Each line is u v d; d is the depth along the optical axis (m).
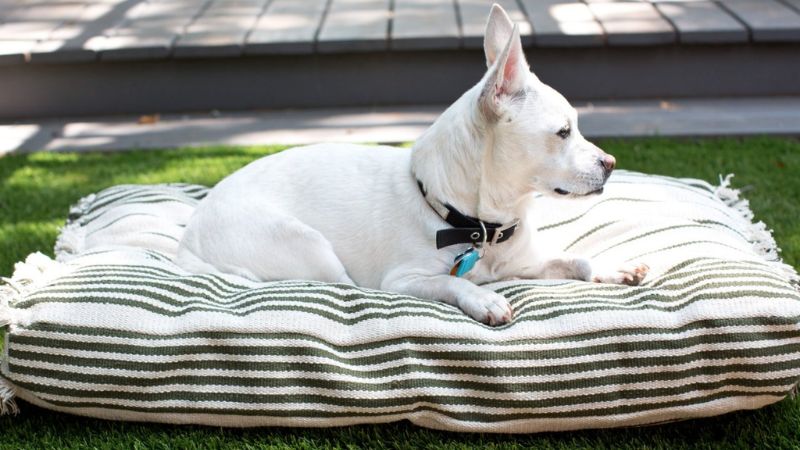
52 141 2.50
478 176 1.45
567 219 1.70
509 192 1.46
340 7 3.02
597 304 1.37
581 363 1.34
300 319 1.37
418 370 1.35
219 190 1.61
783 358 1.33
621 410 1.35
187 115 2.70
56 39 2.71
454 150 1.46
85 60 2.62
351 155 1.58
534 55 2.60
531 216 1.60
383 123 2.51
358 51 2.60
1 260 1.86
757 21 2.58
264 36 2.65
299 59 2.65
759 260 1.47
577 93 2.65
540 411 1.35
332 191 1.54
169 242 1.70
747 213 1.76
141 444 1.37
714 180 2.14
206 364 1.36
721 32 2.52
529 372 1.34
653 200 1.73
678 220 1.62
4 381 1.39
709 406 1.36
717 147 2.32
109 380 1.36
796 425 1.37
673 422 1.39
